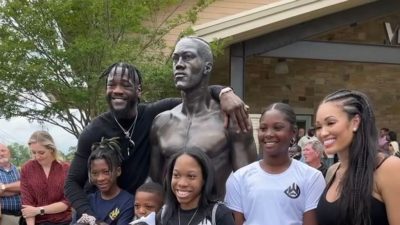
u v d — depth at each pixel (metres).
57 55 9.01
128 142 3.64
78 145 3.74
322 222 2.84
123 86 3.50
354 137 2.76
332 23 12.39
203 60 3.33
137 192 3.37
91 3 9.03
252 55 12.23
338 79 15.00
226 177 3.38
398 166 2.63
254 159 3.41
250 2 12.90
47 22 9.16
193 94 3.38
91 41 8.86
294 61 14.88
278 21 11.33
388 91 15.20
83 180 3.73
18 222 6.09
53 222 5.46
